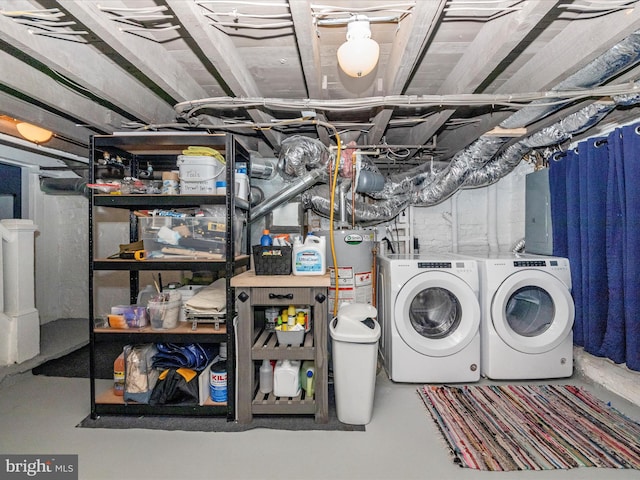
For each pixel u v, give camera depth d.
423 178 3.63
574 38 1.58
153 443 1.87
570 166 2.69
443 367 2.53
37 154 3.57
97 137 2.09
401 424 2.04
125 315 2.13
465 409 2.18
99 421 2.07
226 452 1.80
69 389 2.52
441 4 1.20
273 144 3.10
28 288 2.94
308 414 2.15
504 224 3.88
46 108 2.33
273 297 2.07
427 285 2.54
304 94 2.31
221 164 2.17
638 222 2.16
